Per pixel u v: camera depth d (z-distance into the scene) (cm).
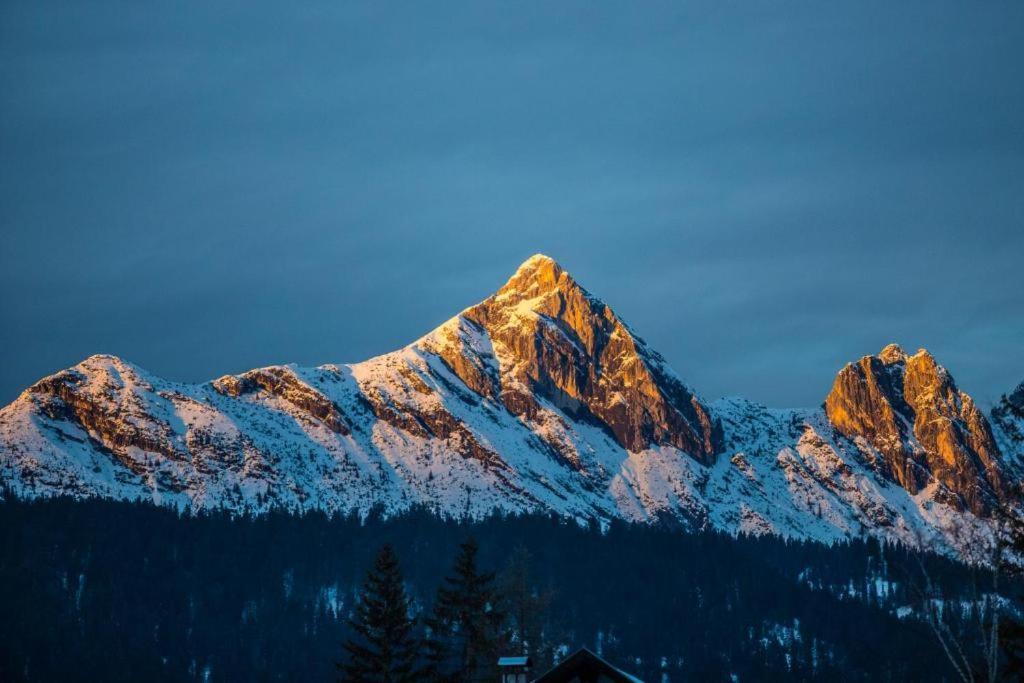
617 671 13312
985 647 12638
